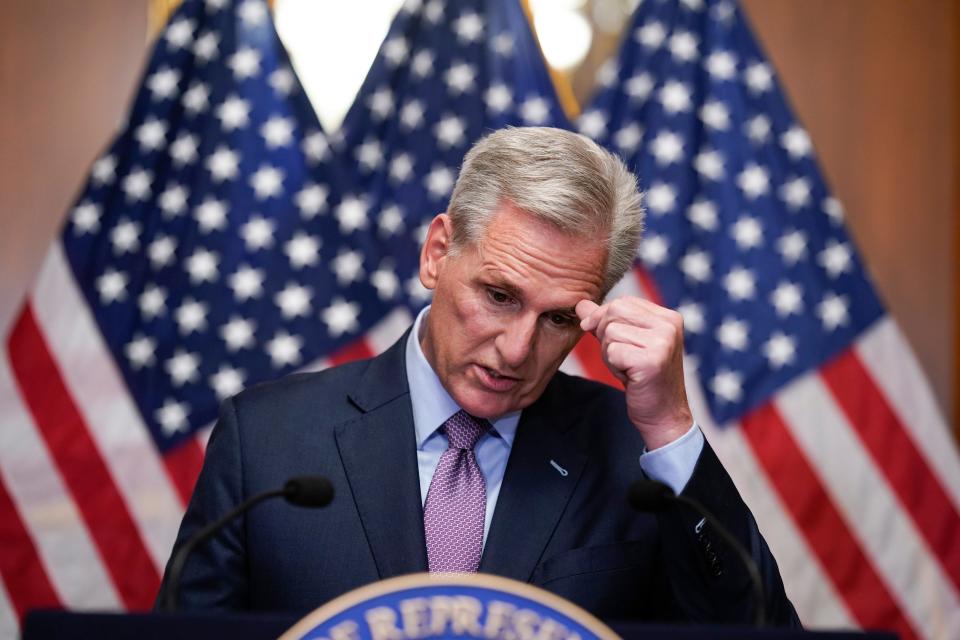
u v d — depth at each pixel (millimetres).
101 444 13828
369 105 14625
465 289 6637
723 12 14977
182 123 14367
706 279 14359
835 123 15547
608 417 7707
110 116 15016
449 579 4434
